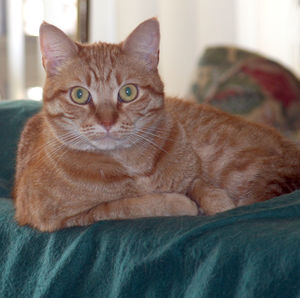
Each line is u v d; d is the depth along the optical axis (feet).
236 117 6.97
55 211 5.55
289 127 11.59
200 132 6.52
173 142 5.90
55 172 5.65
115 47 5.84
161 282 4.43
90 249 4.96
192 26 14.82
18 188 6.27
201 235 4.51
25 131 7.16
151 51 5.90
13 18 12.65
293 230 4.29
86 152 5.67
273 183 5.99
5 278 5.39
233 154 6.36
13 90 12.88
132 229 4.88
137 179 5.69
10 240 5.68
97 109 5.54
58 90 5.66
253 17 15.51
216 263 4.17
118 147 5.64
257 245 4.13
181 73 14.83
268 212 4.75
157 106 5.89
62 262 4.92
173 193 5.67
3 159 7.88
